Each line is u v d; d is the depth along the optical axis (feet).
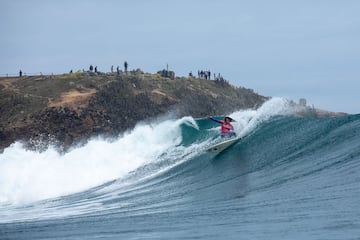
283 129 365.61
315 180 261.65
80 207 295.69
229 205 239.91
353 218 183.93
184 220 219.20
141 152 411.95
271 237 175.11
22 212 303.48
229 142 368.89
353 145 306.55
